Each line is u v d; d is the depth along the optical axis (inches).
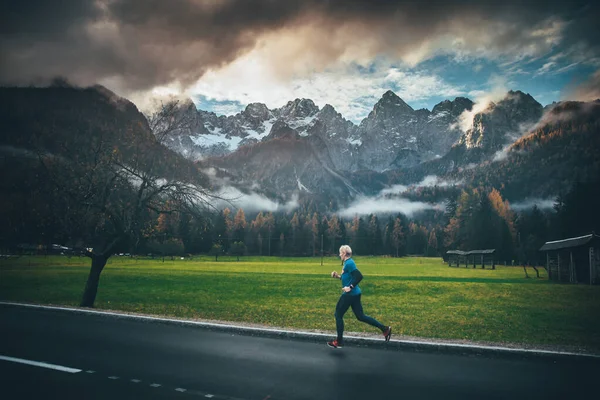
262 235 6318.9
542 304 888.9
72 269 2082.9
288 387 255.4
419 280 1734.7
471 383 266.4
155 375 277.0
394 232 6894.7
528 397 241.8
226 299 969.5
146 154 697.6
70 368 289.7
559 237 3216.0
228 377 274.4
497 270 2829.7
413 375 282.2
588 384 266.5
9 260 2738.7
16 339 375.9
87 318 489.1
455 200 5664.4
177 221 760.3
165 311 739.4
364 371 291.0
